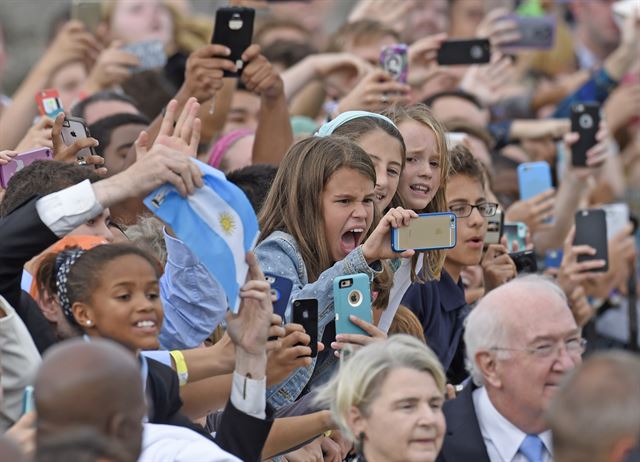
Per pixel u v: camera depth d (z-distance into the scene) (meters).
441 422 16.91
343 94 34.47
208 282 20.22
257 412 17.92
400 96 27.66
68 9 41.34
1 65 40.72
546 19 38.91
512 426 19.08
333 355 20.20
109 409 13.84
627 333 32.25
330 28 43.19
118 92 32.38
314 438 18.95
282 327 18.72
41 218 17.59
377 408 16.86
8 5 41.03
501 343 18.88
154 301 17.55
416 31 44.22
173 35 39.66
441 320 23.61
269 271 20.03
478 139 33.41
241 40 26.78
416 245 19.53
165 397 17.92
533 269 26.81
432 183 22.95
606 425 13.72
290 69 34.84
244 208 17.41
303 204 20.39
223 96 28.81
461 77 38.22
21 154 21.83
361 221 20.41
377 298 20.70
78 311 17.47
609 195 39.72
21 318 18.36
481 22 44.88
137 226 22.00
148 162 17.25
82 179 19.44
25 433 15.59
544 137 38.38
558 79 43.47
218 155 28.81
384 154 21.61
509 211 30.44
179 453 16.75
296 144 20.75
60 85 34.25
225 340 19.25
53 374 13.88
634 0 41.81
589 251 27.69
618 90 42.09
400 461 16.80
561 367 18.75
